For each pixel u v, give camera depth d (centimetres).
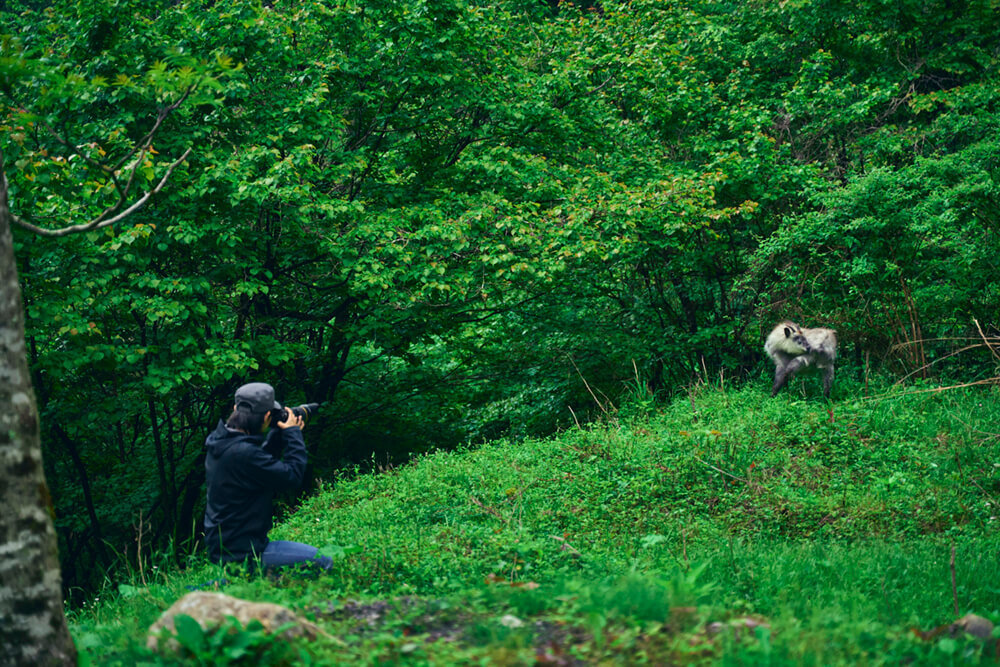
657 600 422
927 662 377
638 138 1516
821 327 1211
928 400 1069
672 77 1503
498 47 1482
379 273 1141
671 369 1523
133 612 543
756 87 1695
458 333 1530
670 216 1293
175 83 539
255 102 1204
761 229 1462
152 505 1323
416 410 1630
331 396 1497
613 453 960
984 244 1218
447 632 406
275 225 1249
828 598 528
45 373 1212
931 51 1675
